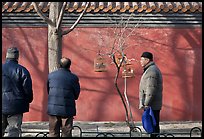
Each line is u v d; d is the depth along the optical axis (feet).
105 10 33.99
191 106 35.19
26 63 35.24
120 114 35.12
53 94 20.07
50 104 20.12
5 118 20.56
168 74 35.14
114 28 34.88
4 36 35.06
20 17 34.78
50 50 25.59
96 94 35.24
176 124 33.91
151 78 20.95
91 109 35.22
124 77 34.63
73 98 20.38
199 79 35.22
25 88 19.93
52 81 20.18
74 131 30.91
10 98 19.97
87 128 32.19
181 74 35.19
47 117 35.24
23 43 35.24
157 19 34.63
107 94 35.22
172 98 35.22
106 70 35.09
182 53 35.19
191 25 35.01
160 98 21.53
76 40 35.22
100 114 35.19
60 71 20.34
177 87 35.14
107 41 34.96
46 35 35.27
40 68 35.27
